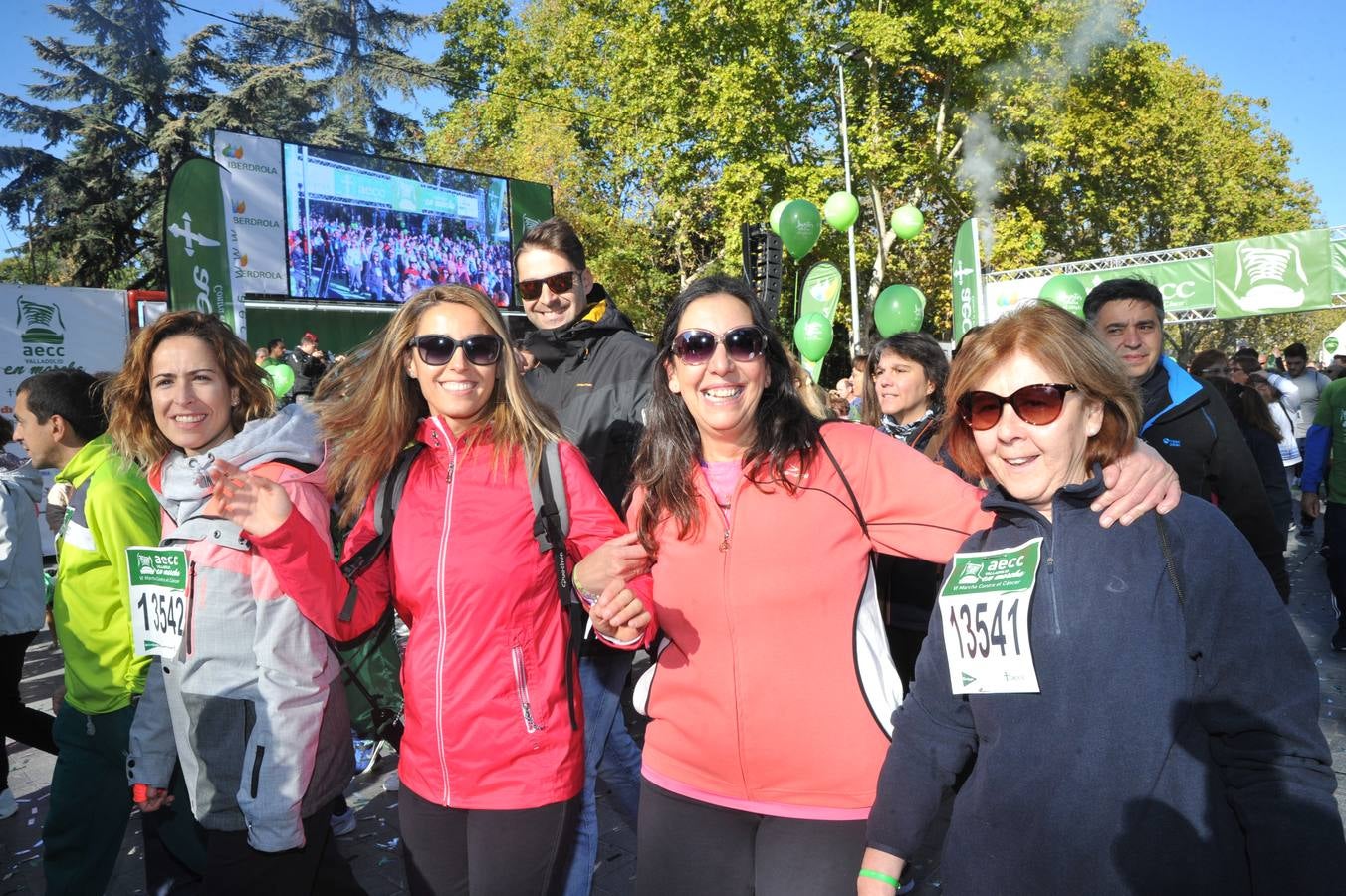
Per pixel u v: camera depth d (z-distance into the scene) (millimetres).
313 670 2223
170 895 2604
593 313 3406
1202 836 1404
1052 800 1474
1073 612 1508
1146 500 1522
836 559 1909
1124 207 28672
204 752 2191
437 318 2178
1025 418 1594
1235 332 38438
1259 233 35156
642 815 2064
